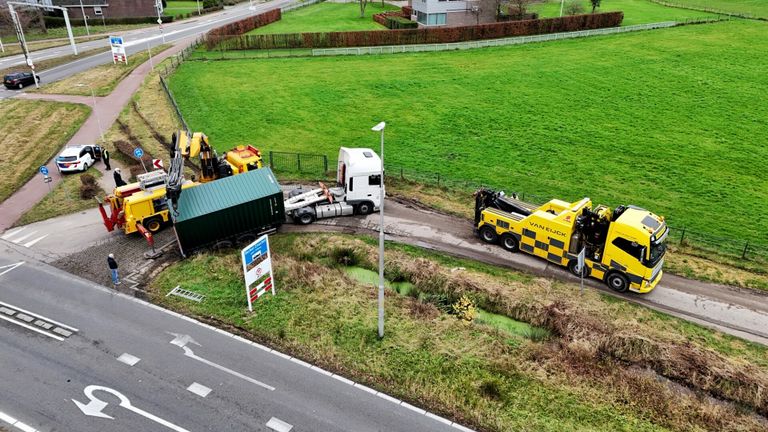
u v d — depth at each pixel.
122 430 15.78
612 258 22.58
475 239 27.27
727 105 47.03
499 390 17.47
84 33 79.12
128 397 16.95
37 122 43.41
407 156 37.44
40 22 78.69
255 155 31.92
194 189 25.81
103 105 47.12
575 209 23.55
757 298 22.69
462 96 49.31
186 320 20.72
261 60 60.94
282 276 23.45
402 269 24.23
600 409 16.84
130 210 26.11
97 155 36.56
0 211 29.94
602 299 22.41
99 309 21.30
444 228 28.33
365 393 17.38
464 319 21.34
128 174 34.34
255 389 17.38
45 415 16.27
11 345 19.16
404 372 18.19
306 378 17.92
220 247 25.89
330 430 15.88
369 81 53.38
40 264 24.53
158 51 65.38
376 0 104.44
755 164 36.50
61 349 19.02
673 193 32.41
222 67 58.09
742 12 82.50
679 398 17.31
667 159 37.12
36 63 60.62
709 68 56.22
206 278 23.41
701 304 22.30
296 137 40.53
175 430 15.80
